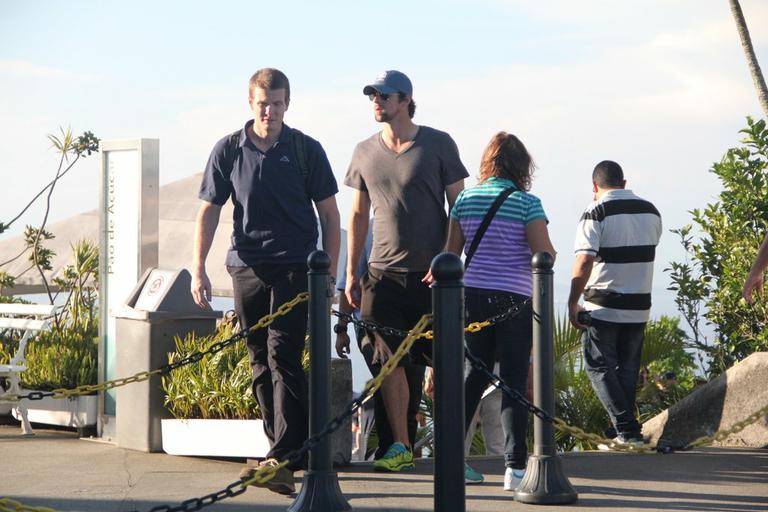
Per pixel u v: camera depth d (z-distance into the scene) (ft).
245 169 44.83
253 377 45.50
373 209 49.39
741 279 66.90
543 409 42.52
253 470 42.52
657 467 50.90
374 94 48.24
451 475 30.76
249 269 44.70
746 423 42.27
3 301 83.30
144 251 59.93
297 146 44.86
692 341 72.23
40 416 64.28
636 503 42.47
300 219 44.47
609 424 71.51
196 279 46.65
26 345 69.62
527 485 42.60
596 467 50.98
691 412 58.39
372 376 51.70
